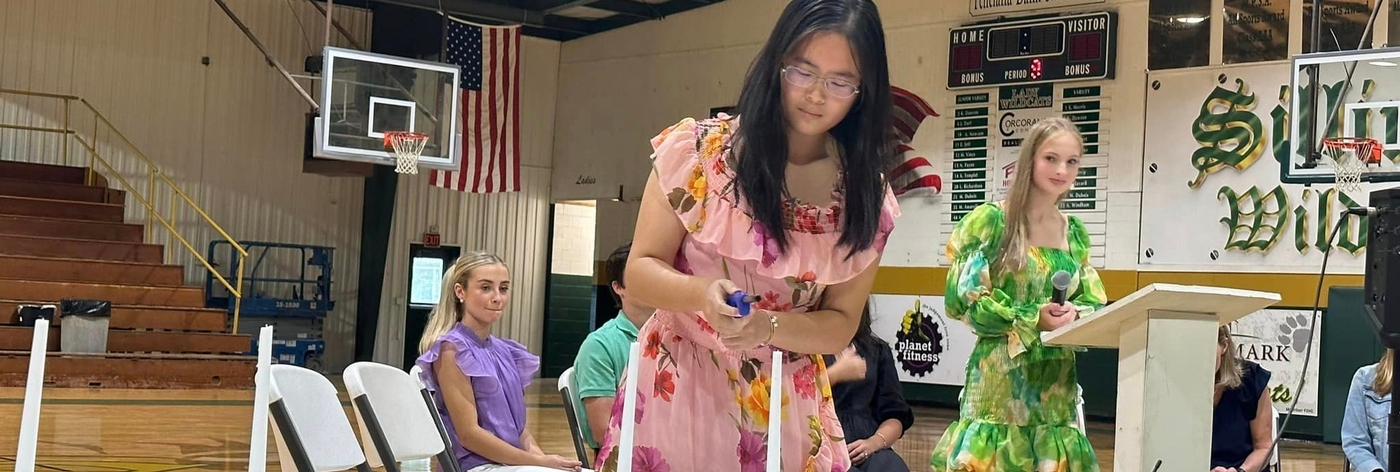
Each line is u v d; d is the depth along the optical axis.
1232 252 12.59
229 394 13.22
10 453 7.61
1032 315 3.41
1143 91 13.19
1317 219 12.09
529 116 18.98
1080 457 3.50
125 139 16.47
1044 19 13.70
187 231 17.28
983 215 3.56
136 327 14.70
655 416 1.87
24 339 13.72
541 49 19.02
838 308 1.89
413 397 3.58
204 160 17.42
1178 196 12.95
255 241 17.70
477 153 15.59
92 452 7.89
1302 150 9.35
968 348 14.16
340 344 18.28
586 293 19.55
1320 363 11.88
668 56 17.58
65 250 15.31
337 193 18.30
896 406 4.55
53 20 16.58
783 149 1.78
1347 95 9.21
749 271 1.85
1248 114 12.53
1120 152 13.33
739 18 16.73
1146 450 2.75
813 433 1.89
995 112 14.13
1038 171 3.48
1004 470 3.49
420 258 18.55
